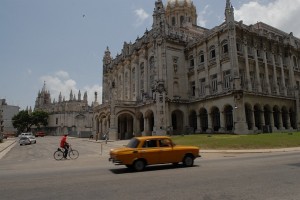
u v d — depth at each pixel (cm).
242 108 4200
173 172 1391
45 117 12900
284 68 5525
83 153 3052
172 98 5281
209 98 4775
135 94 6312
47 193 981
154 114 5119
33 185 1144
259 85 4753
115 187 1047
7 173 1561
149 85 5784
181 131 5250
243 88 4512
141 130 5847
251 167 1459
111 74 7919
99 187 1056
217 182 1070
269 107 4781
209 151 2688
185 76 5588
